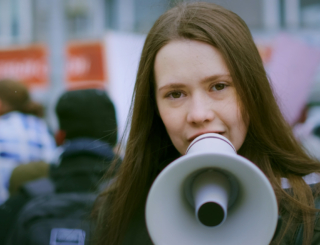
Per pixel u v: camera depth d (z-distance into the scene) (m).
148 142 1.65
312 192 1.37
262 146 1.44
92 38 6.30
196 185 1.17
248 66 1.37
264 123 1.43
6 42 8.45
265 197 1.06
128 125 1.69
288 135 1.52
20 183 2.84
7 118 3.29
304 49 4.34
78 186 2.12
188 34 1.32
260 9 7.46
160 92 1.36
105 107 2.40
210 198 1.09
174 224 1.16
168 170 1.08
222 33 1.34
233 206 1.20
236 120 1.32
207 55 1.30
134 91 1.65
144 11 7.72
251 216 1.12
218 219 1.09
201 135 1.20
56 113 2.45
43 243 1.89
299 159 1.47
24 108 3.42
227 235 1.17
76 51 5.89
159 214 1.13
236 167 1.07
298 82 4.24
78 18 7.91
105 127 2.39
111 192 1.71
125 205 1.60
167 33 1.36
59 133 2.45
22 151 3.22
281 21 7.39
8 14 8.59
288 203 1.35
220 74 1.30
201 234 1.18
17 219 2.04
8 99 3.38
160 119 1.65
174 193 1.17
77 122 2.33
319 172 1.47
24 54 6.63
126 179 1.61
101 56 5.77
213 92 1.31
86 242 1.82
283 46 4.41
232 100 1.31
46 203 2.02
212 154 1.05
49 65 6.54
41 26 8.24
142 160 1.64
